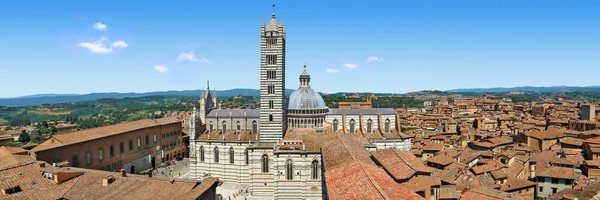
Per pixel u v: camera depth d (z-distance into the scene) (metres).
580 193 86.56
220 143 141.25
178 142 195.12
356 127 149.88
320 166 112.75
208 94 167.00
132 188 80.94
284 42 137.62
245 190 131.50
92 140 136.38
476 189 92.12
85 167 133.38
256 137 142.88
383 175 69.38
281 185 114.12
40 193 80.94
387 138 141.38
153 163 174.75
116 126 157.62
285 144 122.50
